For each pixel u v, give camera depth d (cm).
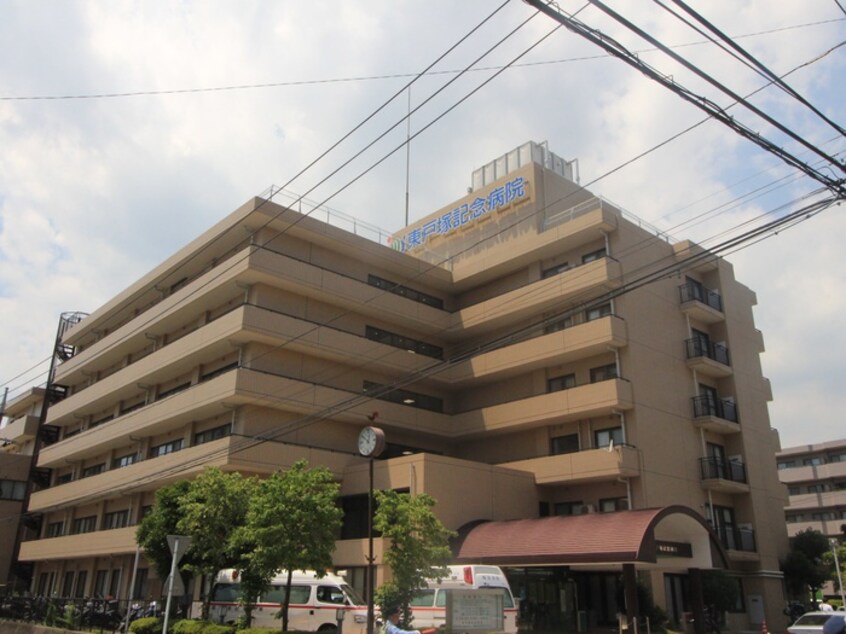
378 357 3466
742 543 3394
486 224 3897
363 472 3055
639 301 3297
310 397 3195
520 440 3494
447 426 3653
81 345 5128
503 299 3572
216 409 3203
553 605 2769
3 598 3275
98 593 3944
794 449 7300
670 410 3269
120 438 3866
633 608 2203
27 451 5344
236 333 3073
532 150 4034
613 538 2273
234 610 2320
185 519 2381
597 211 3272
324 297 3384
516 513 3109
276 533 1959
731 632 3206
